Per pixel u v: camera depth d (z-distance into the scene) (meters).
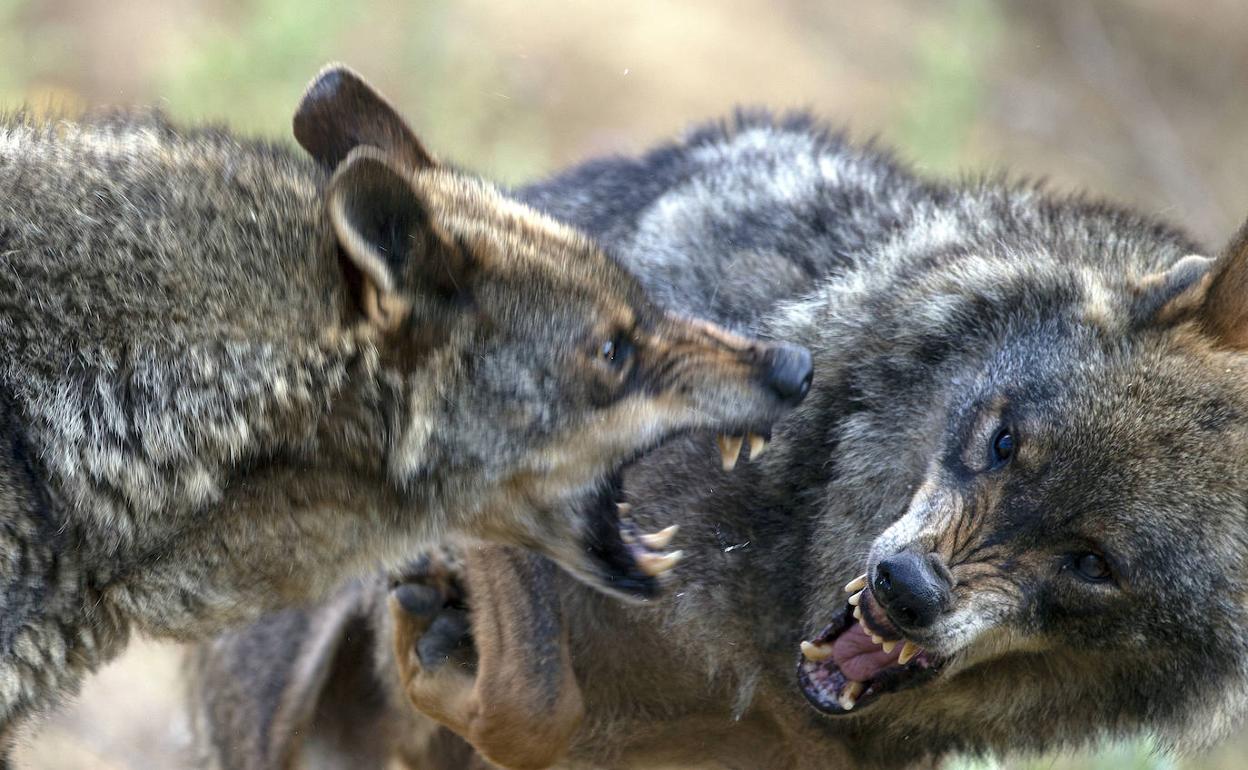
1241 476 8.55
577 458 8.86
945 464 8.98
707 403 8.92
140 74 22.11
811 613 9.46
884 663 9.13
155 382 7.98
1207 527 8.56
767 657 9.64
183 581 8.34
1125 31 28.61
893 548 8.72
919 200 10.30
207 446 8.07
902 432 9.34
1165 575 8.61
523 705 9.32
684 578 9.50
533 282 8.60
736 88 25.03
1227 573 8.62
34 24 22.47
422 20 22.03
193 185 8.21
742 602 9.55
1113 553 8.60
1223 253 8.68
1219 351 8.70
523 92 23.44
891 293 9.54
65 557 7.98
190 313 8.01
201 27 22.27
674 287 10.21
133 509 8.04
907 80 25.83
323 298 8.23
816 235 10.27
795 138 11.57
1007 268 9.30
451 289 8.45
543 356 8.66
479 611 9.45
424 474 8.64
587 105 23.83
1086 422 8.60
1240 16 29.44
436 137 21.17
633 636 9.70
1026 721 9.66
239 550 8.41
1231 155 25.45
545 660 9.36
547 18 25.00
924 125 21.58
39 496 7.84
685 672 9.73
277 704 11.62
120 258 7.95
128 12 22.88
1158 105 26.89
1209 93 27.38
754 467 9.48
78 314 7.90
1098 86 26.77
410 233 8.24
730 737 10.13
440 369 8.50
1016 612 8.77
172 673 14.85
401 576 9.89
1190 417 8.55
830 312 9.62
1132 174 24.70
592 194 11.39
